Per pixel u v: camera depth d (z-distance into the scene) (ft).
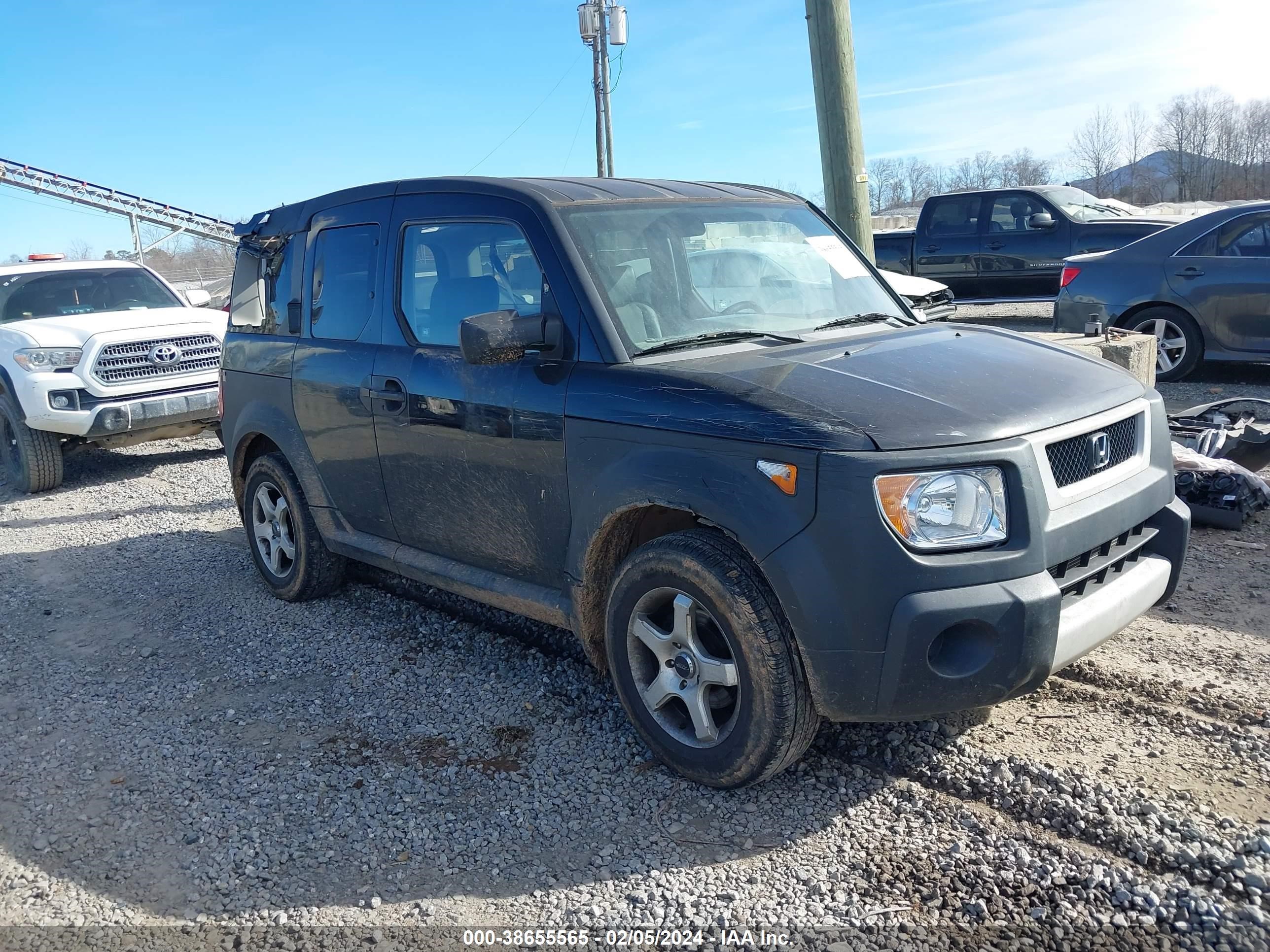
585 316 11.74
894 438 9.32
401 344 14.38
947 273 46.50
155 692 14.73
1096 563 10.48
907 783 10.67
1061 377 11.07
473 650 15.37
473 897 9.53
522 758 11.96
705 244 13.30
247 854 10.45
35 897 9.99
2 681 15.52
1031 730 11.48
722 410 10.15
